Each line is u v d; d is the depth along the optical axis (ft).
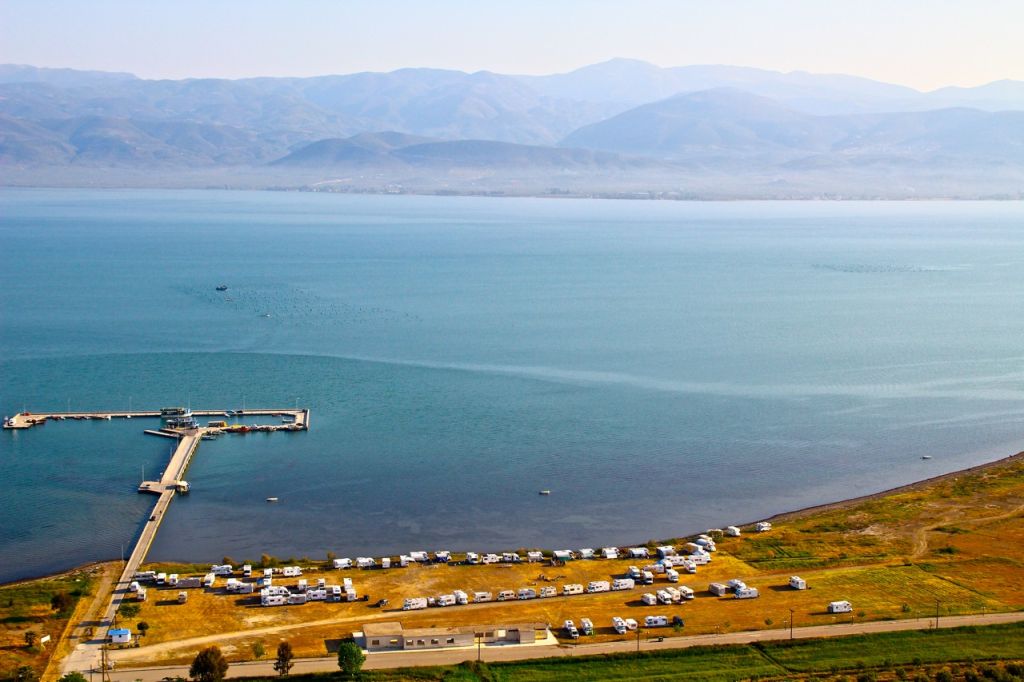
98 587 629.92
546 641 566.77
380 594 625.82
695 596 630.74
